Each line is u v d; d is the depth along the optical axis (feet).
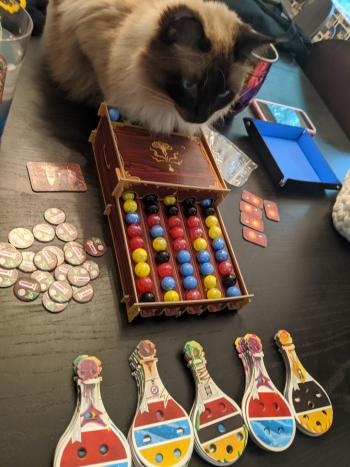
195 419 1.97
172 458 1.79
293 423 2.19
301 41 5.16
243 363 2.35
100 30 2.73
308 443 2.24
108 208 2.48
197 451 1.91
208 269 2.46
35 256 2.14
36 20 3.21
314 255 3.31
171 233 2.52
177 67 2.47
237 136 3.78
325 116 4.80
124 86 2.62
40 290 2.05
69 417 1.78
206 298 2.40
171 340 2.26
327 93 5.00
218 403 2.06
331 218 3.68
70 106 3.03
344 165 4.28
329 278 3.20
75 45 2.89
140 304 2.11
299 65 5.34
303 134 4.02
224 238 2.67
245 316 2.61
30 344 1.91
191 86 2.58
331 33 5.69
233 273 2.56
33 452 1.64
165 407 1.93
